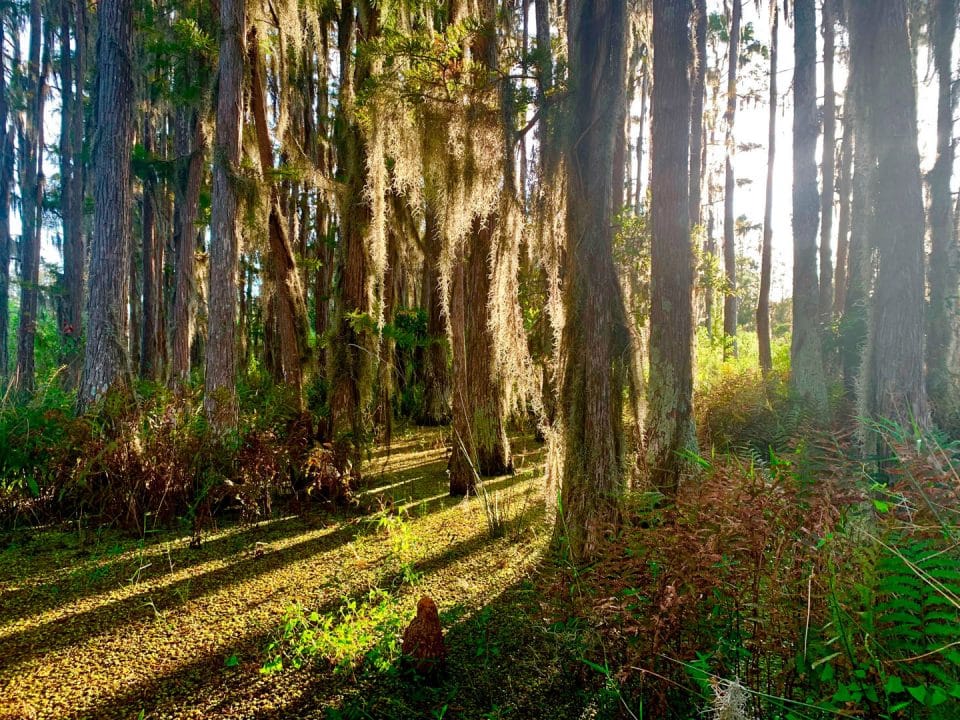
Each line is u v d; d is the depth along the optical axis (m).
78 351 9.72
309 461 5.46
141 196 15.03
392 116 4.98
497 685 2.58
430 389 11.53
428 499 5.94
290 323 6.54
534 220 3.85
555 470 3.61
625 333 3.35
